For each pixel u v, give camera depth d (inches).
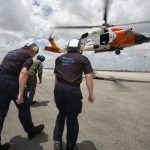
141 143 155.4
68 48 134.3
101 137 166.4
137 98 344.8
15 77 143.1
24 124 156.1
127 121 210.1
